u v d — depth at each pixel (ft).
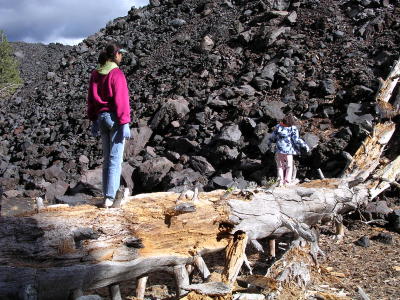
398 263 17.47
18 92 66.59
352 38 38.06
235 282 13.97
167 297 14.23
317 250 16.72
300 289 13.70
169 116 36.55
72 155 39.06
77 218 12.00
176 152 33.40
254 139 30.86
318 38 39.55
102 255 11.43
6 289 9.82
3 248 10.44
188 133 34.17
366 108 29.27
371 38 37.60
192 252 13.52
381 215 22.16
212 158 31.27
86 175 31.04
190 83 40.63
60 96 55.83
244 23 47.75
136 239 11.98
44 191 33.91
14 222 11.04
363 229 21.76
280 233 17.07
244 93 35.58
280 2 46.93
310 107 32.12
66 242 11.12
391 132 25.11
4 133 51.60
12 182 36.47
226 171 30.32
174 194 15.38
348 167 23.16
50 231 11.20
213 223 14.16
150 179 30.53
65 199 28.17
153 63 48.88
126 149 35.04
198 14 56.29
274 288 13.14
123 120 13.82
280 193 16.70
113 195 13.92
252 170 29.43
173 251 13.19
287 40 40.65
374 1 41.06
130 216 12.76
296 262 14.75
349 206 20.03
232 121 33.40
